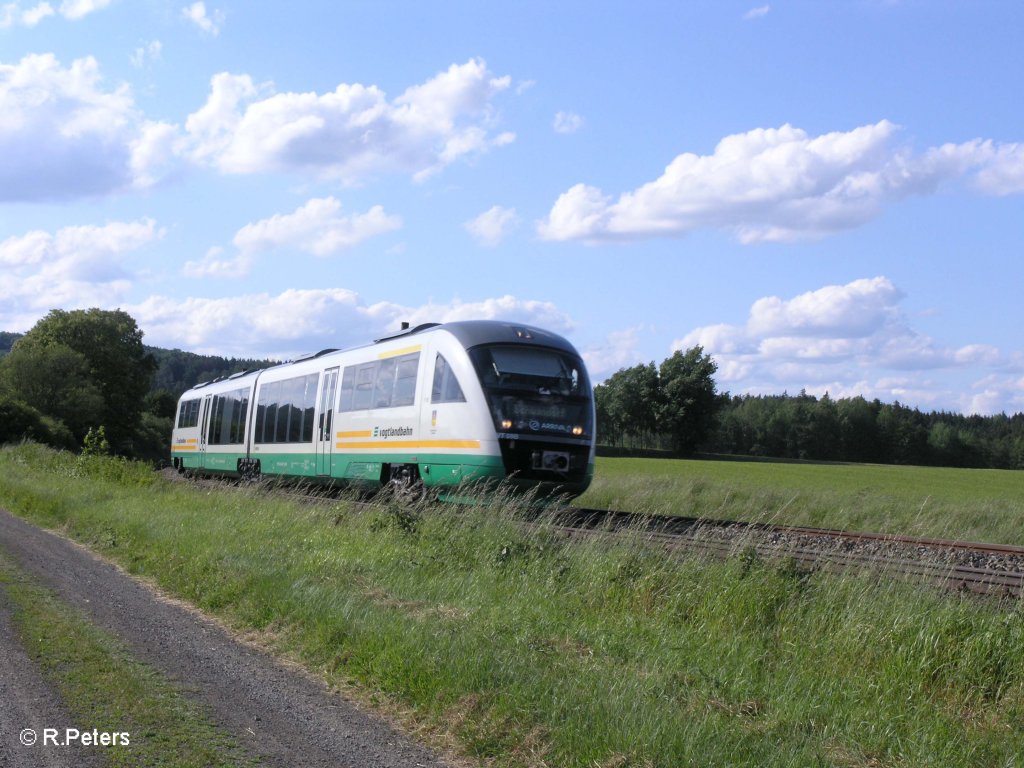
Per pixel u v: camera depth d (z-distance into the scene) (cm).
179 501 1864
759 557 992
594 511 1922
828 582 934
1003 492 4481
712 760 545
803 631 855
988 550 1540
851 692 703
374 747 564
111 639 784
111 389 8769
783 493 2638
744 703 665
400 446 1942
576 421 1808
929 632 790
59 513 1794
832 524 2269
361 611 862
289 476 2538
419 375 1908
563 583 1022
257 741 558
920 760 589
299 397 2508
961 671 754
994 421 15750
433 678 659
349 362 2241
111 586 1059
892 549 1373
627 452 10462
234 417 3034
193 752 532
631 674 701
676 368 10656
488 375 1772
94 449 2953
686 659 768
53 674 671
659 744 555
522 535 1208
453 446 1781
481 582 1023
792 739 600
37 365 7719
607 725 578
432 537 1234
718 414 10888
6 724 564
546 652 749
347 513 1495
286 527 1433
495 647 734
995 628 788
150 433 9500
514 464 1741
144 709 602
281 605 884
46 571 1121
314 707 636
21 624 820
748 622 884
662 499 2538
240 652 780
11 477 2617
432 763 545
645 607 945
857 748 602
